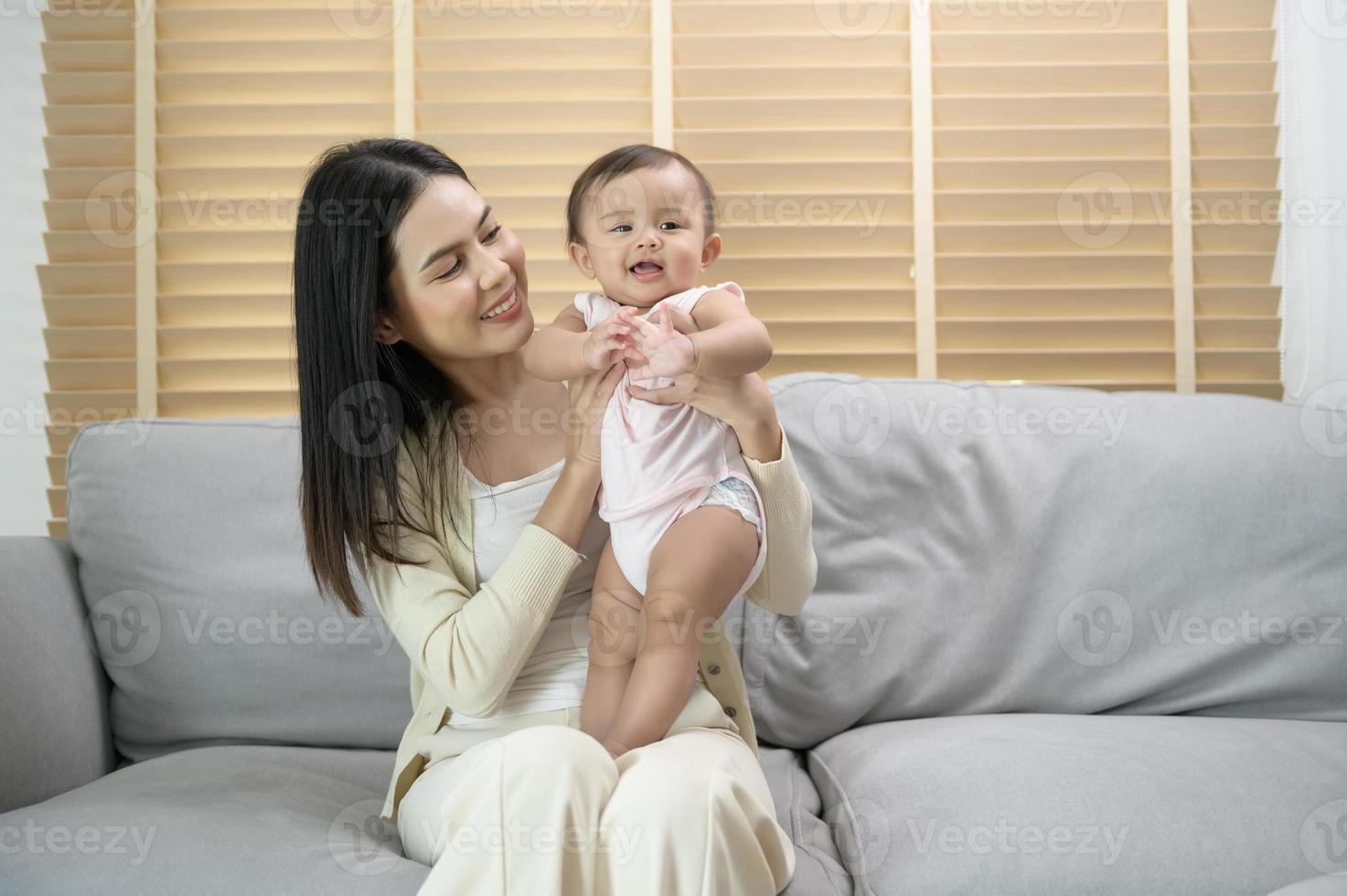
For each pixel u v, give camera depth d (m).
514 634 1.10
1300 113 2.00
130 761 1.59
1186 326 2.00
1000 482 1.63
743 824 0.90
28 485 2.14
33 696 1.38
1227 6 2.04
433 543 1.22
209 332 2.01
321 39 2.04
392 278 1.20
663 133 2.03
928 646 1.58
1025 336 2.03
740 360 1.11
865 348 2.04
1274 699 1.56
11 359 2.13
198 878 1.01
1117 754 1.26
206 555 1.61
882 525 1.64
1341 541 1.58
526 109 2.04
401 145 1.26
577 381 1.20
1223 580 1.59
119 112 2.03
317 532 1.22
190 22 2.06
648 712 1.04
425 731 1.22
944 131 2.02
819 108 2.04
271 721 1.59
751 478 1.20
